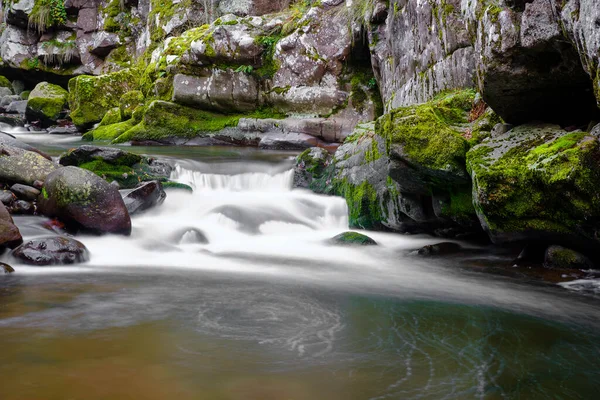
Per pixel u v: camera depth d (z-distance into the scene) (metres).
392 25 10.92
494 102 5.87
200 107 14.59
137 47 21.08
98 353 3.43
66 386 2.97
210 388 3.05
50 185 6.80
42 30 22.17
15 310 4.17
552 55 5.16
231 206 8.50
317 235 8.09
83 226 6.53
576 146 5.13
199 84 14.38
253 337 3.86
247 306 4.57
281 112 14.18
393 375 3.35
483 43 5.55
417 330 4.17
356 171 8.52
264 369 3.34
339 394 3.07
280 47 14.13
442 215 6.88
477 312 4.64
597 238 5.32
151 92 15.62
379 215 7.99
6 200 6.90
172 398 2.91
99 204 6.61
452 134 6.27
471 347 3.86
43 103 18.38
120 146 13.59
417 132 6.41
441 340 3.98
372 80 13.45
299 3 15.88
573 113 5.87
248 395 3.00
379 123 7.21
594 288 5.31
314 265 6.32
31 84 24.28
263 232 8.09
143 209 7.86
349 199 8.55
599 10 3.95
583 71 5.12
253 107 14.43
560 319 4.50
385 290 5.29
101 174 8.71
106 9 21.73
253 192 9.61
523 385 3.29
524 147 5.66
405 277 5.81
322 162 9.73
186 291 4.93
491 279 5.70
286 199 9.10
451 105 6.97
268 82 14.28
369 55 13.57
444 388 3.21
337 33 13.72
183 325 4.02
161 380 3.11
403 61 10.38
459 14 8.18
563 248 5.88
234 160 10.90
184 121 14.30
